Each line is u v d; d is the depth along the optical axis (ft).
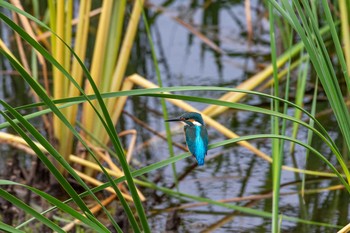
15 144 39.40
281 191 39.17
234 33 59.82
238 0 63.52
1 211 36.32
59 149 37.99
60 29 34.60
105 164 40.55
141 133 45.39
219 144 20.48
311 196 38.52
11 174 38.88
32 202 37.88
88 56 54.95
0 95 50.37
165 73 54.24
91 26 56.13
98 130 39.01
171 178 40.73
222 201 37.45
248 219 36.27
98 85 37.45
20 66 16.88
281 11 22.39
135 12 38.11
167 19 61.52
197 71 54.49
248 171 41.50
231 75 53.67
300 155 43.19
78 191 38.83
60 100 19.34
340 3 36.76
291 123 47.55
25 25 38.88
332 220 35.55
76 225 34.68
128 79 39.06
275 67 25.50
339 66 52.44
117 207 36.45
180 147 42.32
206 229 35.04
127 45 38.22
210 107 45.47
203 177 40.81
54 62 17.74
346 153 43.11
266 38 58.70
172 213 34.86
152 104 49.83
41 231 33.96
